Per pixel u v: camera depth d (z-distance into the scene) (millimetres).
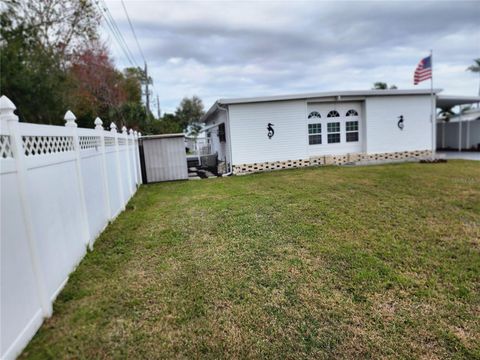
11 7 14266
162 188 9398
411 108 13297
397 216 4879
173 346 2078
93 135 4328
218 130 14758
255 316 2398
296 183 8391
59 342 2113
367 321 2307
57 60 14836
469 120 18188
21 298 2051
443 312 2387
